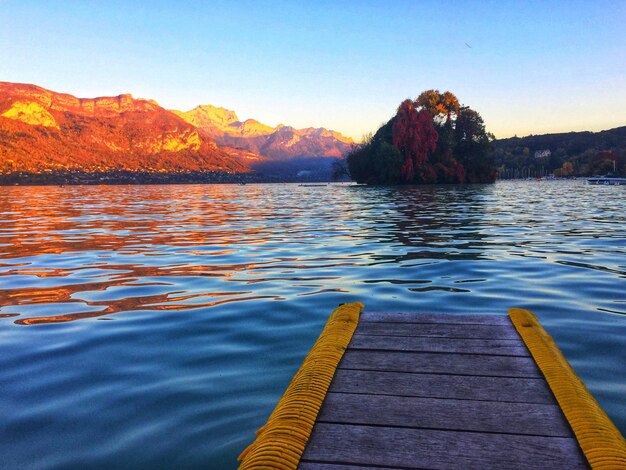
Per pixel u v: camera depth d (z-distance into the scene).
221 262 11.56
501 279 8.79
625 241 13.99
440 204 34.53
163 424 3.57
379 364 3.67
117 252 13.62
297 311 6.88
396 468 2.31
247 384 4.30
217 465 3.01
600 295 7.48
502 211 27.52
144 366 4.84
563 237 15.10
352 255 12.09
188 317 6.71
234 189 114.56
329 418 2.84
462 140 93.56
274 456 2.40
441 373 3.47
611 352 4.94
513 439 2.55
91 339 5.80
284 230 19.08
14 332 6.14
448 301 7.24
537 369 3.51
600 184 114.94
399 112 83.81
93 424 3.60
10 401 4.04
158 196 69.00
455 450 2.46
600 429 2.56
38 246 15.14
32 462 3.09
